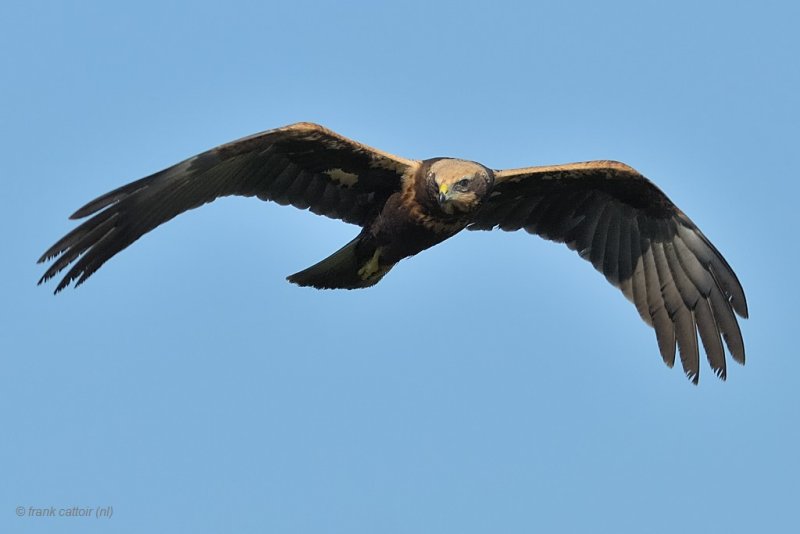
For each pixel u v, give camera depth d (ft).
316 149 48.01
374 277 51.16
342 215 50.26
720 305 52.13
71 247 43.88
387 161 49.03
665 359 52.60
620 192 52.65
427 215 49.67
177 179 45.60
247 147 46.57
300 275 49.88
